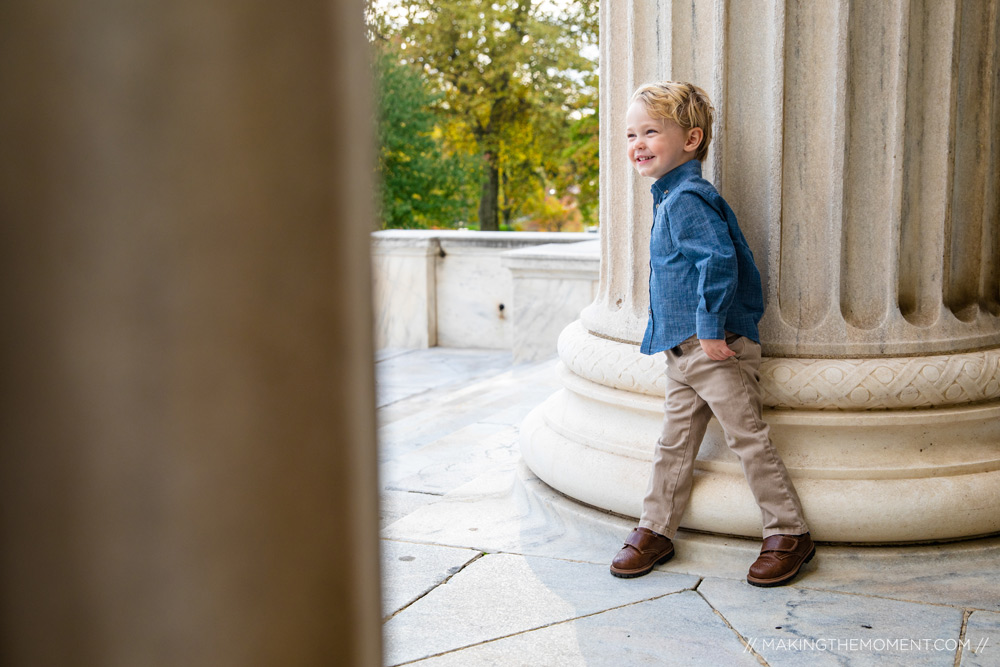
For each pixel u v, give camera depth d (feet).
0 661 2.12
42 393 2.05
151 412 2.10
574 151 85.40
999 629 8.67
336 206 2.29
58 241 2.02
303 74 2.18
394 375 28.45
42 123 1.98
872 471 10.24
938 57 10.47
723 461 10.66
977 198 11.14
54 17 1.96
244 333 2.17
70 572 2.12
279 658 2.35
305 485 2.33
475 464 15.14
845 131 10.34
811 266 10.65
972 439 10.65
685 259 9.93
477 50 83.15
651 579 10.09
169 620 2.19
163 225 2.05
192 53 2.02
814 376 10.40
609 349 11.89
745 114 10.66
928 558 10.06
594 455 11.66
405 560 10.85
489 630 8.96
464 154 88.69
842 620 8.95
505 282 32.76
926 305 10.80
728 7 10.51
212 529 2.19
